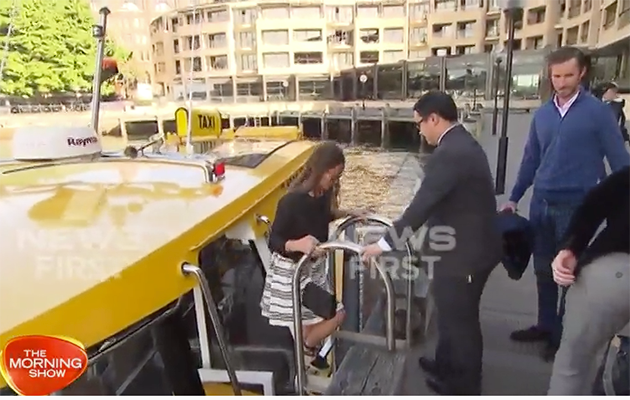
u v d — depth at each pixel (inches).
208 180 94.7
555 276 72.9
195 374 73.9
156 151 129.4
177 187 91.0
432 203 75.7
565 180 90.0
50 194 85.0
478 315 80.9
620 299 67.2
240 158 121.3
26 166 105.4
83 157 114.0
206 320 79.7
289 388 84.4
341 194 117.3
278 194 102.3
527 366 81.0
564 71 91.3
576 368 71.9
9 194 85.6
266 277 89.8
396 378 76.8
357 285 96.2
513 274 95.7
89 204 79.9
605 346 72.5
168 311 67.9
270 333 90.7
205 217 73.3
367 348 84.2
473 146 76.9
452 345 79.7
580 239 70.2
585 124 89.7
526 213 98.7
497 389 75.0
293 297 74.6
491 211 78.0
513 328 89.4
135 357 65.8
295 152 133.8
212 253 88.5
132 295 56.7
